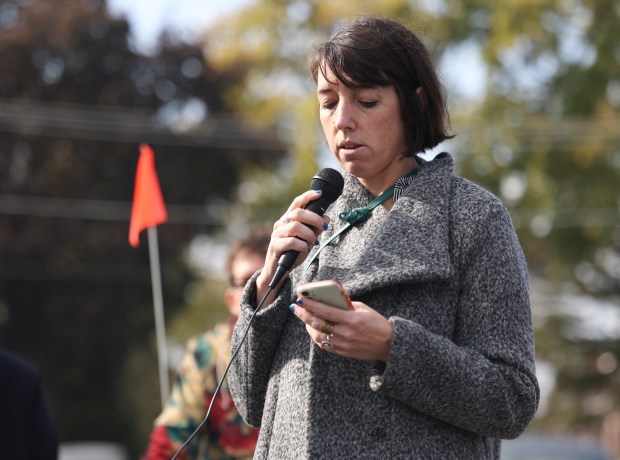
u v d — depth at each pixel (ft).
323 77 13.35
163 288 120.16
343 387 12.67
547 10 106.11
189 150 119.24
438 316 12.64
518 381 12.28
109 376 119.96
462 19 108.88
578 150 105.29
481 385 12.09
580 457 49.55
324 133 14.02
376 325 12.00
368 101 13.19
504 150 105.81
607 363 122.42
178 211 119.34
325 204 13.78
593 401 124.67
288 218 13.33
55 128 118.62
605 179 107.24
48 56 119.65
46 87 120.16
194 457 22.52
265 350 13.50
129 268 118.42
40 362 119.34
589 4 107.45
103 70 121.29
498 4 106.42
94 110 120.67
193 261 123.03
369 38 13.17
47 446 24.50
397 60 13.20
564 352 121.08
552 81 108.78
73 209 118.32
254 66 118.11
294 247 13.11
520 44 106.22
